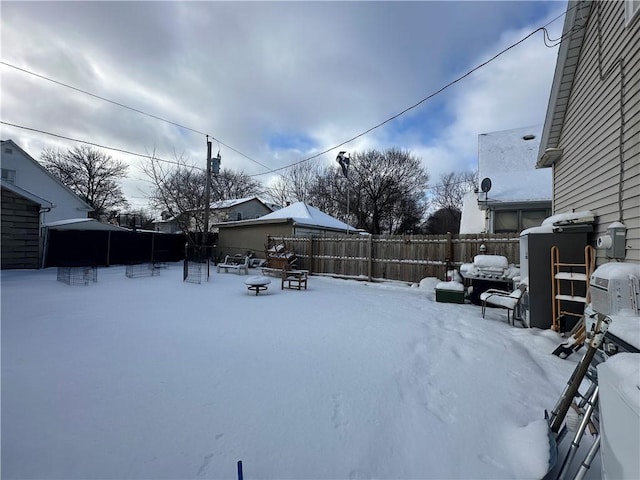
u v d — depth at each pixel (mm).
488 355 3553
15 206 10000
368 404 2400
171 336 3881
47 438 1854
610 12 4375
